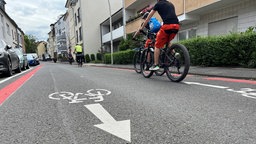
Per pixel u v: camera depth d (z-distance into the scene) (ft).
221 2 37.06
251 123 7.93
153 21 20.59
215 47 28.58
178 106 10.50
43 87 18.21
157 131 7.53
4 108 11.38
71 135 7.43
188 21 48.34
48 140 7.09
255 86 14.90
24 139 7.25
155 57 19.07
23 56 53.93
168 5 17.65
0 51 31.86
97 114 9.68
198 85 15.99
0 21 96.48
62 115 9.71
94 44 124.67
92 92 14.96
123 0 86.07
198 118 8.68
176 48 17.90
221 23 41.83
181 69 17.52
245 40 25.03
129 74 26.99
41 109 10.85
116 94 13.94
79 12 128.06
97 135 7.35
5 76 33.60
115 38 96.63
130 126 8.09
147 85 16.93
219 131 7.34
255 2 34.45
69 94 14.52
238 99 11.39
